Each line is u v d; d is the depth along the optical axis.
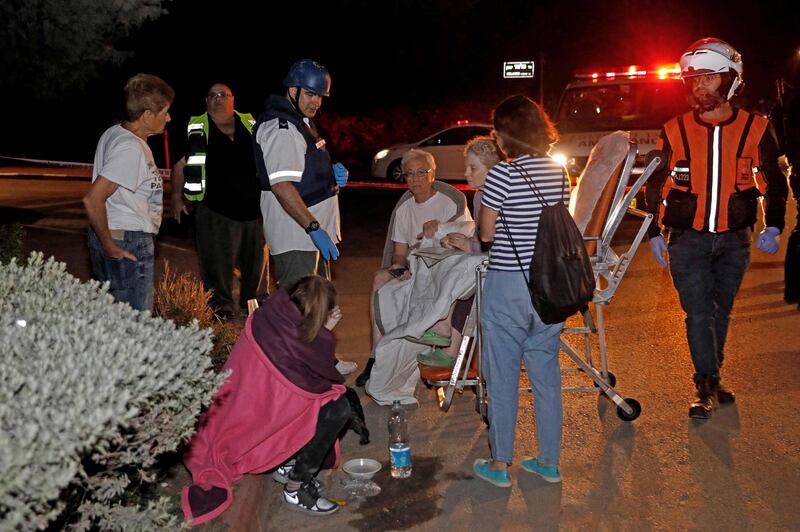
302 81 5.37
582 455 4.88
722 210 5.17
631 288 8.88
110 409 2.38
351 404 4.86
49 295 3.41
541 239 4.14
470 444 5.07
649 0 33.12
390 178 19.39
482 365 5.01
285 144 5.27
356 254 11.05
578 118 12.81
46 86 10.74
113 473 3.07
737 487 4.45
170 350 3.01
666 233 5.86
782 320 7.45
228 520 3.95
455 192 6.00
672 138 5.25
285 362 4.18
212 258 7.16
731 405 5.55
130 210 4.88
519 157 4.22
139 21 10.59
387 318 5.69
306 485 4.29
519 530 4.09
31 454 2.17
